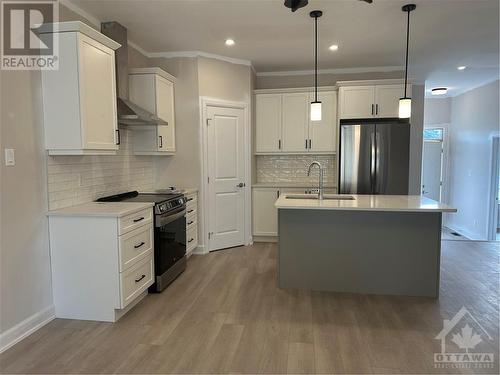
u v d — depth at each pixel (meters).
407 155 4.69
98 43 2.85
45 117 2.70
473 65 5.20
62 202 2.94
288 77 5.61
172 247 3.66
